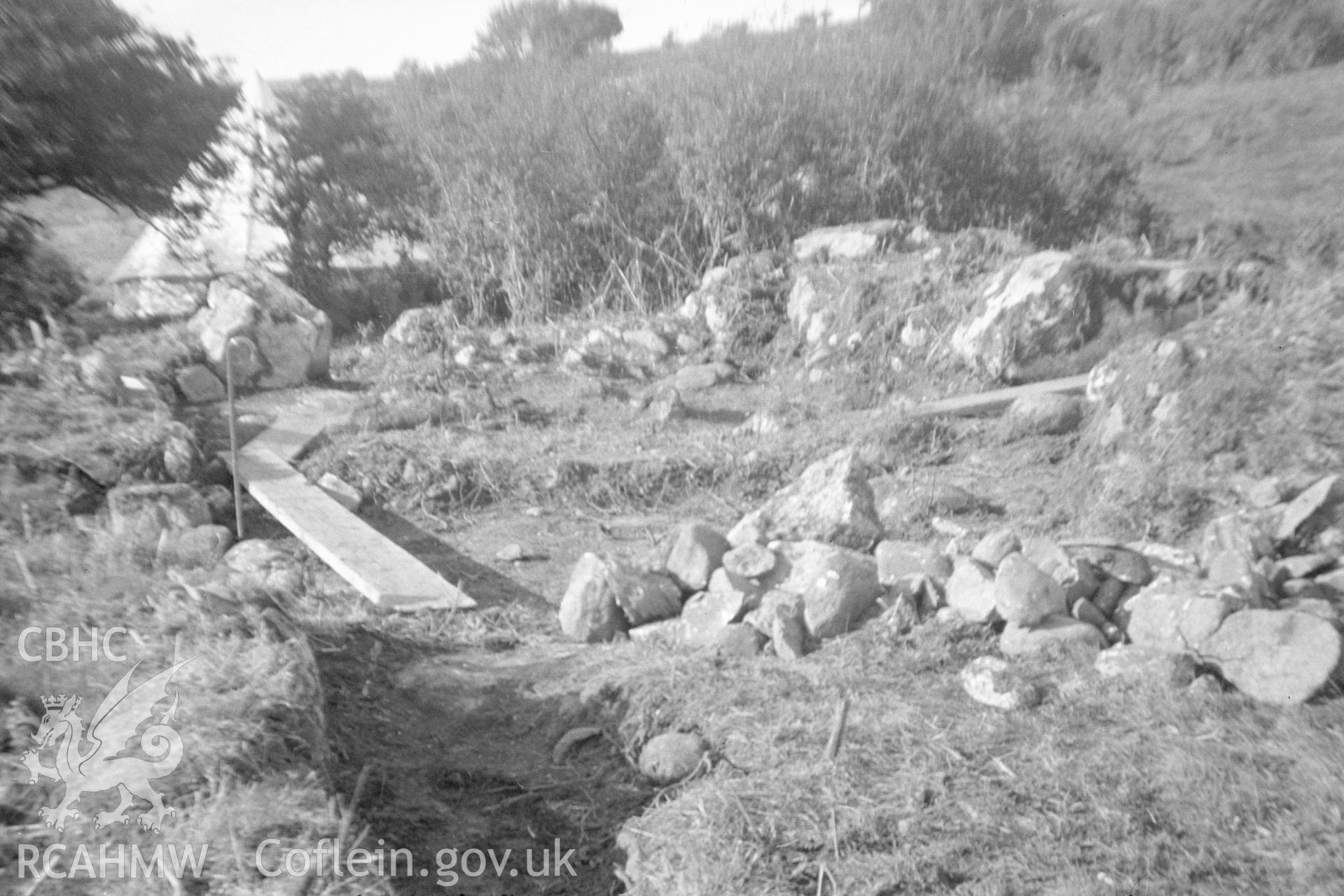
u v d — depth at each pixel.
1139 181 18.44
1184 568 6.15
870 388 11.35
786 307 13.41
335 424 10.48
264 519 8.59
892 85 15.99
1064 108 18.45
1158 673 5.23
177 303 13.28
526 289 15.59
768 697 5.40
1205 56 24.12
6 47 14.78
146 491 8.05
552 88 16.52
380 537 7.92
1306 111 21.19
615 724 5.44
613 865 4.58
